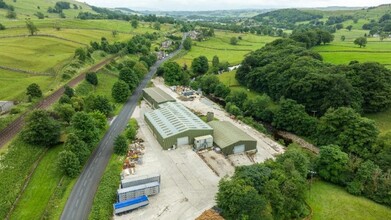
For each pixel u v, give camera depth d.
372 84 106.19
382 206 65.19
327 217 61.38
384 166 72.69
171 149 86.75
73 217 58.69
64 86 121.38
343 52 171.12
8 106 95.94
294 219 60.16
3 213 58.03
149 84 158.25
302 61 133.12
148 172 74.88
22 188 66.38
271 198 58.53
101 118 97.31
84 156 76.88
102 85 141.50
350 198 67.56
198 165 78.69
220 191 59.50
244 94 129.75
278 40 189.62
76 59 156.25
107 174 71.75
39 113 81.00
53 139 82.94
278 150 89.00
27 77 127.62
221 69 183.62
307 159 73.06
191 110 121.19
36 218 57.94
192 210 61.31
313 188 70.94
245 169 64.06
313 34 194.00
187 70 183.88
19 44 173.62
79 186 68.50
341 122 89.12
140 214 60.06
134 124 104.19
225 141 86.38
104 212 59.34
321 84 106.81
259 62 157.00
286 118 105.88
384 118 105.44
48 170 73.38
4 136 80.88
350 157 76.50
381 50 170.50
